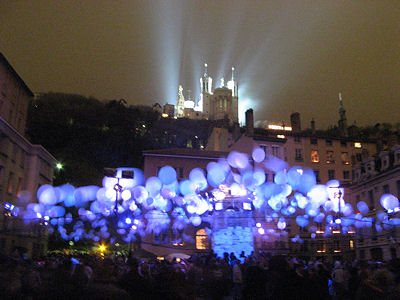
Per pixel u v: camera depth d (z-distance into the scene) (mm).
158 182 41969
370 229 41562
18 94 39625
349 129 62438
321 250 45000
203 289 11703
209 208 42531
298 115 58625
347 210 43094
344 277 15055
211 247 42000
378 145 56719
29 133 71438
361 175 48562
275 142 52469
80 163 60594
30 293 8492
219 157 48219
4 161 32312
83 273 5914
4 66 35594
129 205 39031
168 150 48094
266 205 44562
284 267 6699
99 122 78938
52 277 6180
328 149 55188
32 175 38312
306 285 6566
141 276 6688
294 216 45000
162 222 40625
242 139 53344
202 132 103188
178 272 6984
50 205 38250
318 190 45312
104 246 41500
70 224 43594
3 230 29812
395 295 7215
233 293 14945
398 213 35969
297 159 53125
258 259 16266
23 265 10820
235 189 44344
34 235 36344
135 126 84750
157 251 40406
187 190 42844
